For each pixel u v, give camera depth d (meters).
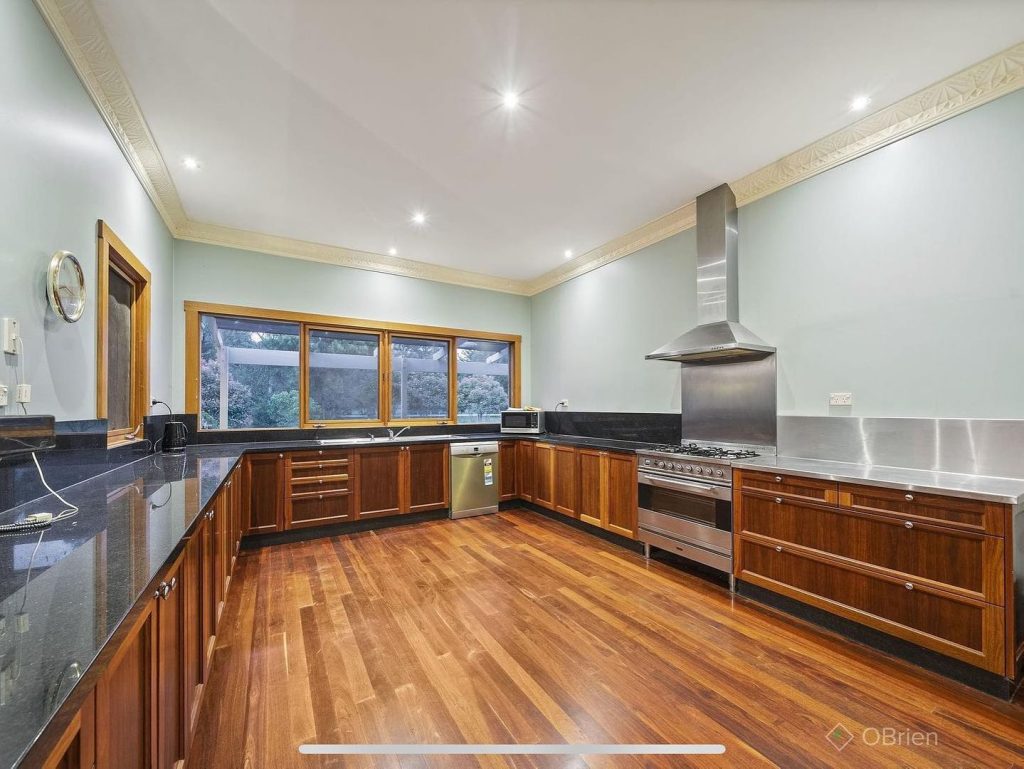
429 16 1.80
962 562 1.82
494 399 5.65
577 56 2.03
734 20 1.84
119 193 2.42
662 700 1.75
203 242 3.93
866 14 1.82
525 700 1.75
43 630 0.69
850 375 2.63
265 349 4.29
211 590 1.90
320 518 3.86
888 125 2.45
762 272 3.10
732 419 3.29
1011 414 2.06
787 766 1.42
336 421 4.63
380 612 2.47
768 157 2.90
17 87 1.47
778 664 1.98
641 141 2.71
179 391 3.80
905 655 2.00
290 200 3.43
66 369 1.82
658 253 3.99
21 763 0.43
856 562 2.14
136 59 1.98
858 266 2.61
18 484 1.46
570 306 5.09
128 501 1.62
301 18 1.79
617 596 2.68
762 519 2.57
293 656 2.04
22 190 1.50
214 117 2.41
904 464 2.38
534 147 2.76
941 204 2.28
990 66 2.08
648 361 4.09
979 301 2.16
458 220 3.85
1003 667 1.71
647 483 3.32
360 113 2.41
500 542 3.73
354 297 4.66
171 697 1.18
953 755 1.46
